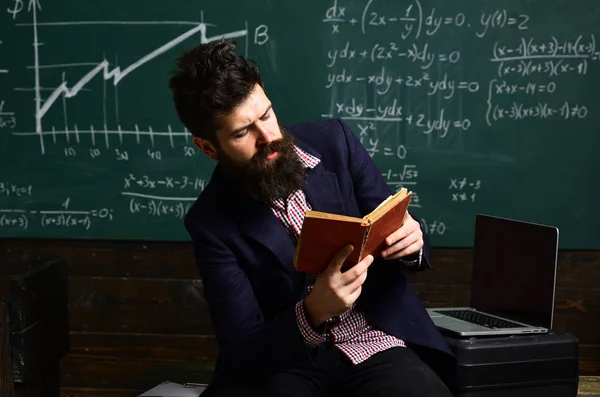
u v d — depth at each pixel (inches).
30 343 80.4
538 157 106.0
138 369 112.3
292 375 64.7
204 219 65.0
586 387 81.6
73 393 113.1
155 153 109.2
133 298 112.1
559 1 103.7
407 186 107.6
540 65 104.7
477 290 83.6
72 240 112.0
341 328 65.6
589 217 106.2
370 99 106.7
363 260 56.2
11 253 112.0
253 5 106.1
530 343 69.1
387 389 62.1
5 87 109.1
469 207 107.3
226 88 57.2
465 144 106.5
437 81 105.7
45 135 109.6
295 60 106.6
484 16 104.5
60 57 108.3
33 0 107.6
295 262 56.1
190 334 112.0
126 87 108.3
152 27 107.2
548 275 72.6
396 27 105.4
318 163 65.2
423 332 66.2
